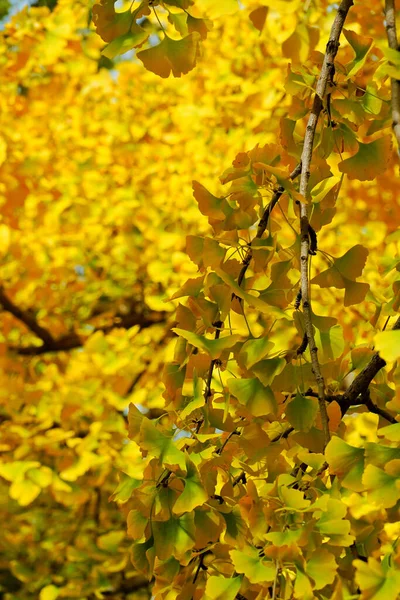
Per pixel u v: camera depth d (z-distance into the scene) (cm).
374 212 481
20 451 398
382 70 209
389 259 240
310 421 216
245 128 464
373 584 197
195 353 222
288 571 201
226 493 216
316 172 223
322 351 221
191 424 222
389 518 208
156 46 219
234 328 235
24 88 648
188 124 478
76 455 411
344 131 225
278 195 222
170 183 482
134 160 540
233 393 216
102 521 591
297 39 254
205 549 213
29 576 485
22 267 571
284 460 217
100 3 219
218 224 224
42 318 598
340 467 207
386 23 217
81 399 434
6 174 529
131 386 507
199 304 220
